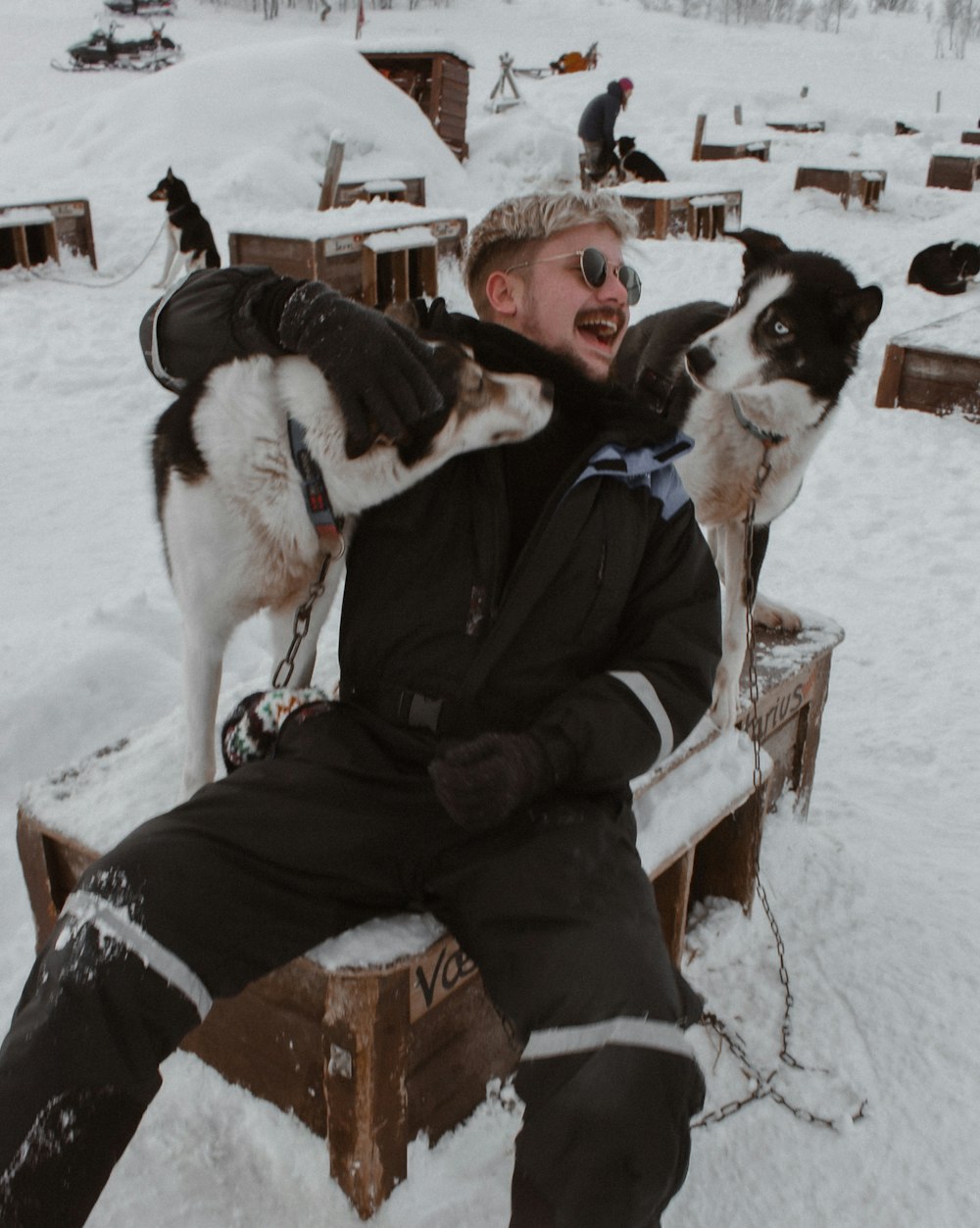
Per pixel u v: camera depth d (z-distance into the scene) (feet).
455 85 53.52
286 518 6.08
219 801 5.18
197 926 4.70
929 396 21.24
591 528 5.56
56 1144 4.11
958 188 51.21
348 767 5.42
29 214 32.14
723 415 8.75
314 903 5.08
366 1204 5.54
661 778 7.07
